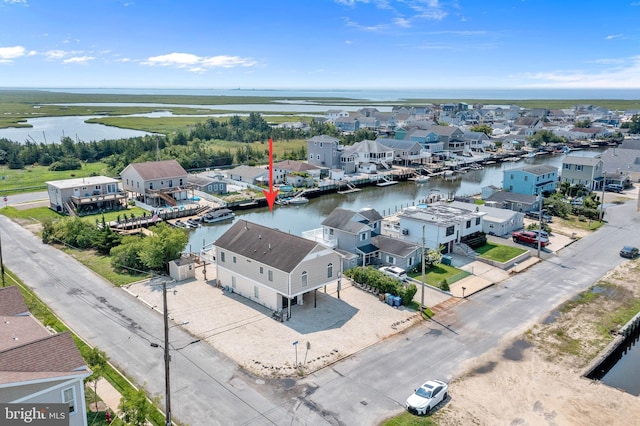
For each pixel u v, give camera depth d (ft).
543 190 291.58
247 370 107.04
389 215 253.24
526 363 112.98
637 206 270.46
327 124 603.26
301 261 130.82
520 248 194.80
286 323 129.59
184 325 127.34
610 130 636.48
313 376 105.29
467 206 224.94
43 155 405.80
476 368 110.22
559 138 545.85
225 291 150.71
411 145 421.59
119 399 94.68
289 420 90.63
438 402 97.04
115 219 239.71
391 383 103.24
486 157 448.24
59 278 159.12
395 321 132.26
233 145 497.87
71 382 77.82
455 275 167.32
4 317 98.32
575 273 170.71
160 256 161.89
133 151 396.37
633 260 184.24
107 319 129.90
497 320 134.41
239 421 90.02
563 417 94.27
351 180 347.15
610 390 103.65
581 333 127.75
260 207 286.66
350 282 158.71
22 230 217.36
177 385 100.83
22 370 75.31
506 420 92.89
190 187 287.07
